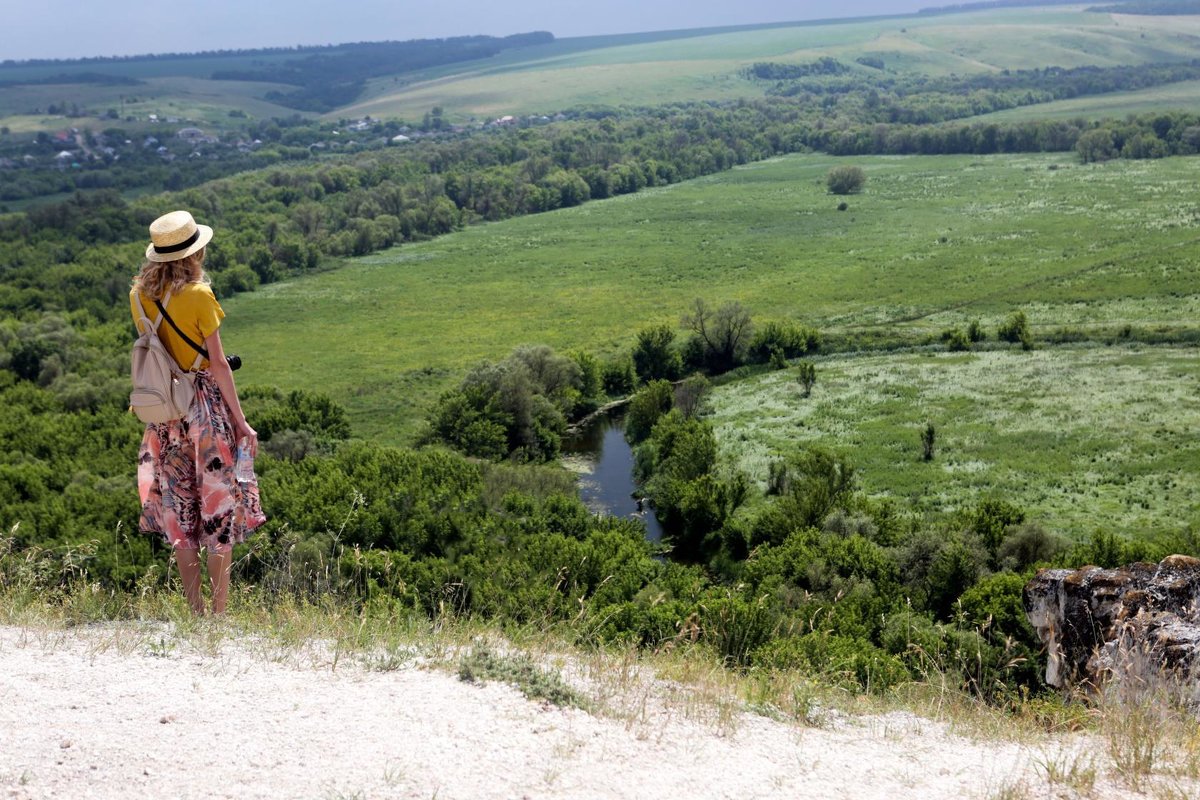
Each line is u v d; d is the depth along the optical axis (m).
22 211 199.25
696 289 121.62
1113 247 118.50
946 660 11.12
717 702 6.42
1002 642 18.28
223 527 6.72
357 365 97.50
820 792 4.91
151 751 4.61
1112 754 5.77
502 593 16.98
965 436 61.44
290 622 6.97
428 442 69.19
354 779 4.47
